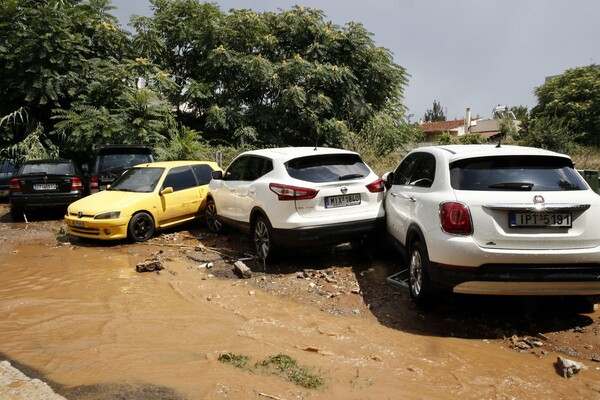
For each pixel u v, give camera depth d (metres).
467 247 4.09
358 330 4.30
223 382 3.15
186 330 4.25
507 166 4.46
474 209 4.14
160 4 19.08
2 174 13.74
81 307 4.92
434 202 4.49
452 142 30.75
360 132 18.80
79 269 6.56
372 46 19.95
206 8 18.38
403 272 5.93
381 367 3.52
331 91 19.31
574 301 4.66
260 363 3.48
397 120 21.30
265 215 6.36
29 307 4.91
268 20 19.75
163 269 6.46
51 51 14.61
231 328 4.32
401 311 4.81
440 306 4.90
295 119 18.92
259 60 17.69
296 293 5.40
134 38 17.31
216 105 17.81
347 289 5.50
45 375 3.27
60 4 15.66
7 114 15.72
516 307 4.85
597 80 33.31
